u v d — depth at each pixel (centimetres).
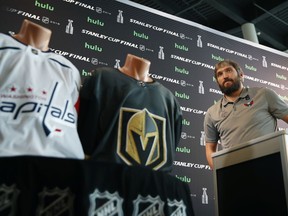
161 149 146
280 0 380
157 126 150
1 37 135
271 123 214
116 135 138
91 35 270
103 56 269
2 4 244
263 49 361
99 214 102
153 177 118
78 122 145
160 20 310
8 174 98
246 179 163
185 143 279
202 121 293
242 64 340
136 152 138
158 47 298
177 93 292
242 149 168
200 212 264
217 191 179
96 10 281
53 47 251
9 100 119
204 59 318
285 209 140
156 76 288
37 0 258
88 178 104
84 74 255
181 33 317
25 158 100
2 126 113
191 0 382
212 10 408
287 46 452
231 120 221
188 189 133
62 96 131
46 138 117
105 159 131
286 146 144
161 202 116
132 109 147
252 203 157
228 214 169
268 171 152
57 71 137
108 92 148
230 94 230
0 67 125
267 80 349
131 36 288
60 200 100
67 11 267
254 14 396
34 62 133
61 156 117
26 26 147
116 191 109
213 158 187
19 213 95
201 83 306
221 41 337
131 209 109
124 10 295
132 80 157
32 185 98
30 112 118
